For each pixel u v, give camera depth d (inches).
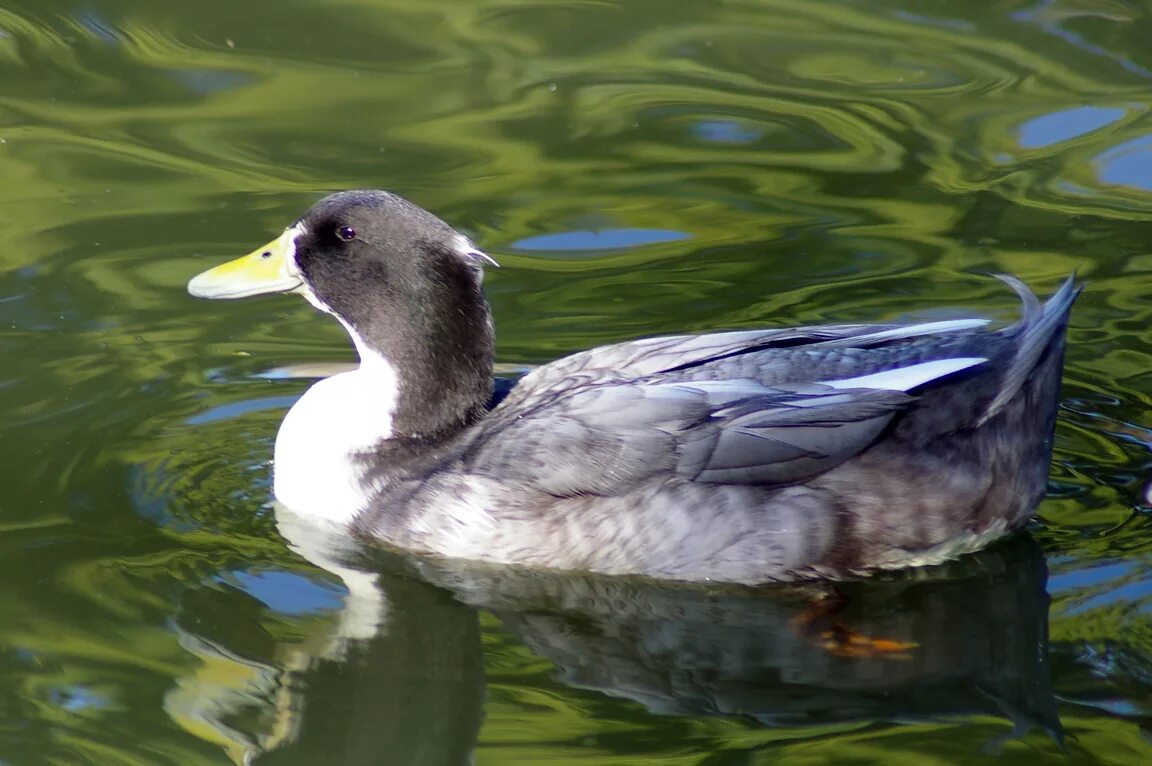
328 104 715.4
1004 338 443.2
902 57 765.9
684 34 789.9
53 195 637.3
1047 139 684.1
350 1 810.2
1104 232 610.5
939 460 422.3
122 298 575.2
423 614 419.8
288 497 469.7
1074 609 403.9
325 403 473.1
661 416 425.7
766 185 656.4
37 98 711.7
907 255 600.1
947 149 679.7
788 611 421.1
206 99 715.4
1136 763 341.7
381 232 462.0
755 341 448.1
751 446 422.0
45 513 454.0
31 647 391.9
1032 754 347.9
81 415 506.0
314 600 422.9
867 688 386.3
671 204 641.0
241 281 479.8
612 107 717.9
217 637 402.9
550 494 427.8
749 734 362.9
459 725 370.9
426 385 459.2
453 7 805.9
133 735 361.1
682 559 423.5
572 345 547.5
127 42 766.5
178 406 515.8
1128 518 446.9
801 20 800.3
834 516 420.8
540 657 401.7
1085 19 794.8
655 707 376.8
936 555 430.9
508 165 668.7
